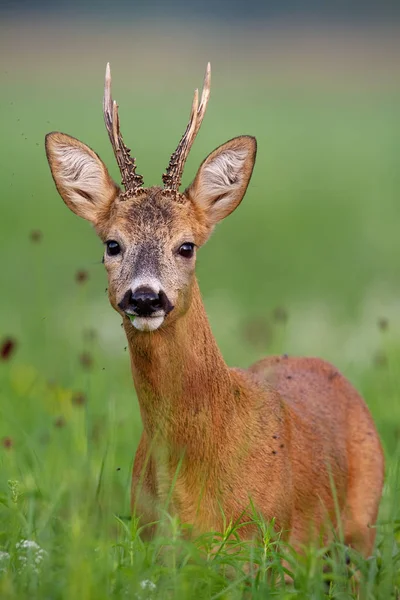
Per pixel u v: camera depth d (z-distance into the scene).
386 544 9.31
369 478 11.20
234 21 116.06
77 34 104.25
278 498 9.72
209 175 10.31
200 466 9.48
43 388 14.80
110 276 9.88
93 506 10.07
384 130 65.38
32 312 20.31
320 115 71.62
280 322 17.06
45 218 33.59
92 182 10.34
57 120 56.56
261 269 27.12
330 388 11.37
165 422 9.51
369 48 104.81
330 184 44.72
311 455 10.41
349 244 30.56
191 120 10.30
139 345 9.52
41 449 12.95
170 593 8.36
